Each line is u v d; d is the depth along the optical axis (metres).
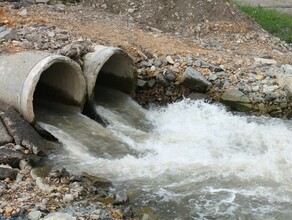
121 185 8.31
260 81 12.73
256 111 12.18
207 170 8.93
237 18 17.09
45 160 8.98
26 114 9.48
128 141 10.20
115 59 12.13
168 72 12.73
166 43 14.23
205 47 14.80
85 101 10.96
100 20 15.12
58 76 11.04
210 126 11.23
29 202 7.42
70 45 11.18
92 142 9.90
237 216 7.61
